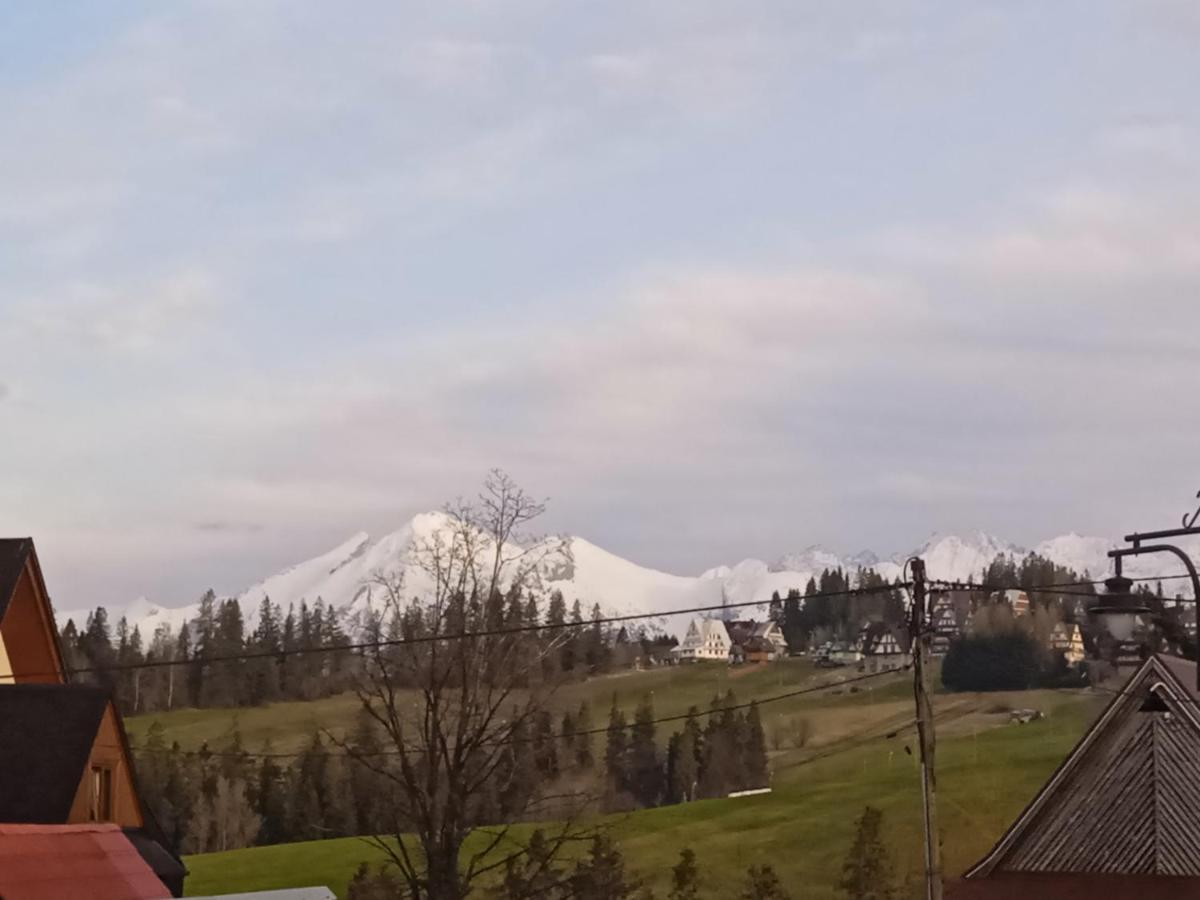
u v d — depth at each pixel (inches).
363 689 1715.1
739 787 3730.3
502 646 1642.5
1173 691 1606.8
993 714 3826.3
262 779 3607.3
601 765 3511.3
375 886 2078.0
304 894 1187.9
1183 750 1612.9
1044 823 1659.7
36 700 1348.4
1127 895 1583.4
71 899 1109.7
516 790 1678.2
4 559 1475.1
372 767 1583.4
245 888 2965.1
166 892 1205.7
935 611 1160.2
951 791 3289.9
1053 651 4106.8
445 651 1600.6
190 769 3786.9
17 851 1120.2
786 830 3157.0
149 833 1465.3
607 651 4015.8
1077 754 1647.4
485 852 1567.4
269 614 7042.3
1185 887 1583.4
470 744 1504.7
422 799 1501.0
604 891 1861.5
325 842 3302.2
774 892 2849.4
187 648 6830.7
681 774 3900.1
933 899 1106.7
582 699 4084.6
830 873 2984.7
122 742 1423.5
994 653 4097.0
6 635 1485.0
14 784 1280.8
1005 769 3358.8
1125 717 1632.6
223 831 3523.6
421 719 1581.0
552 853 1685.5
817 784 3558.1
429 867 1489.9
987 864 1672.0
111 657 6530.5
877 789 3442.4
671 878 2925.7
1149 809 1617.9
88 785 1333.7
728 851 3083.2
